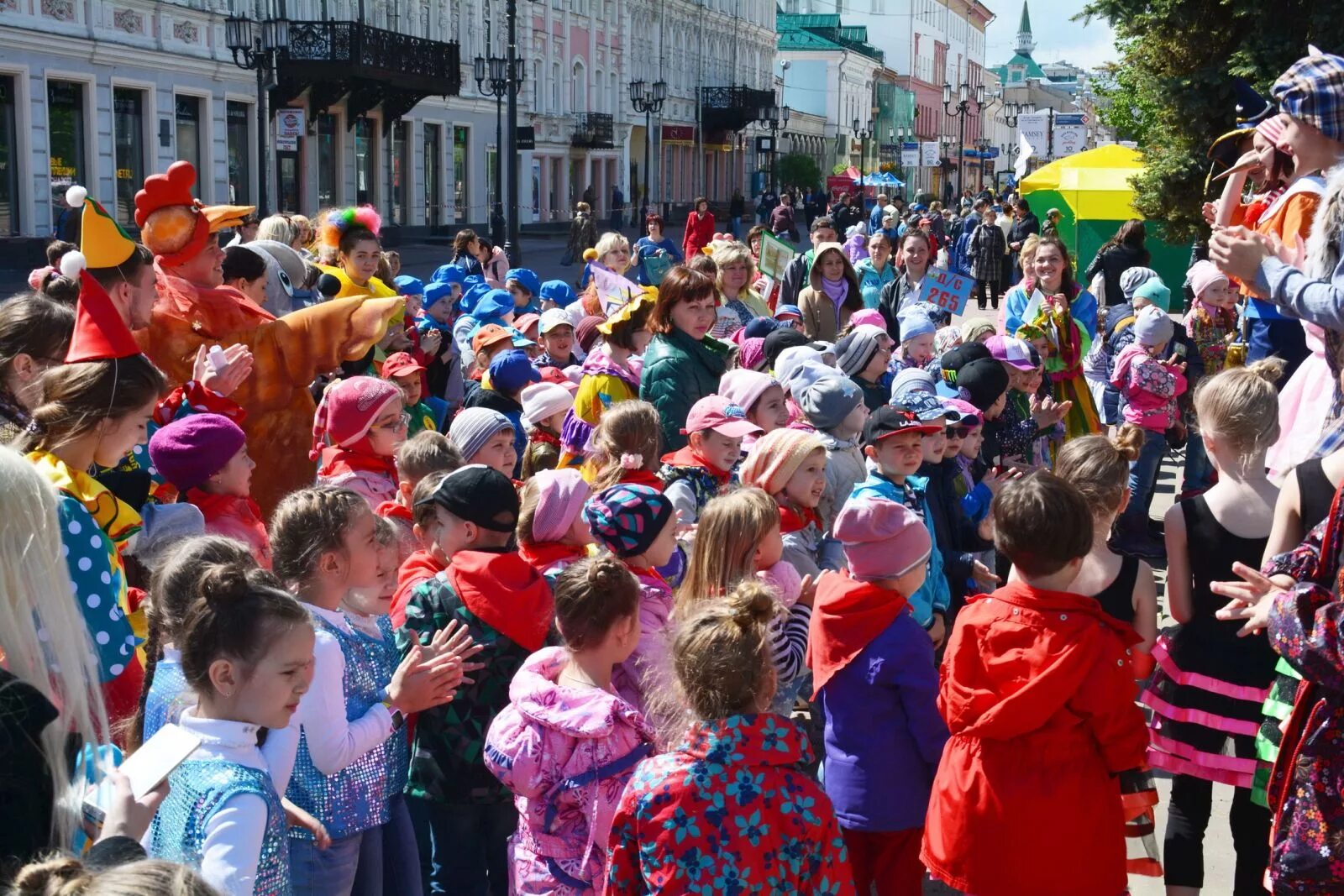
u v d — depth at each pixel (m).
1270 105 5.00
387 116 37.16
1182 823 4.11
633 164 58.03
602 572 3.55
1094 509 4.05
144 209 5.88
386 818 3.61
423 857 4.23
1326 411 4.61
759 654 3.02
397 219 39.06
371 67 32.09
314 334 6.10
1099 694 3.49
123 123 26.80
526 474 6.22
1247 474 3.97
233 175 30.67
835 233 12.48
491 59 31.73
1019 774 3.51
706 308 6.43
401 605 4.24
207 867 2.71
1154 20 16.02
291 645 2.87
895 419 5.10
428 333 8.29
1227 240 3.68
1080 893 3.48
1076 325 8.64
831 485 5.67
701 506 5.41
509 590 3.94
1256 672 3.92
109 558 3.36
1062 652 3.47
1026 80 143.12
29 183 24.17
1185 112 16.02
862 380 7.12
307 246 9.59
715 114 63.38
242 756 2.86
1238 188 4.98
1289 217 4.29
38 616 2.52
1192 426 8.97
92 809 2.42
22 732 2.30
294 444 6.12
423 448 4.99
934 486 5.46
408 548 4.84
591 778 3.45
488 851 4.13
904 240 11.26
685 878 2.91
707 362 6.46
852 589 4.00
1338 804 2.93
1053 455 8.35
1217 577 3.97
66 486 3.56
